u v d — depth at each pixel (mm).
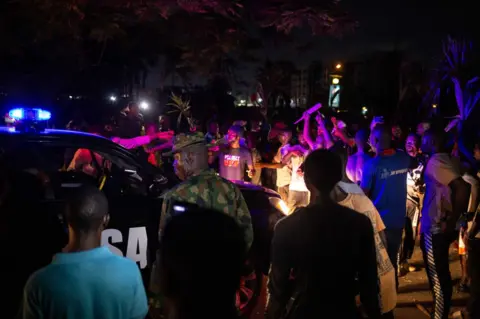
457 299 5305
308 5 8133
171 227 2922
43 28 8352
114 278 2324
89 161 4699
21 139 3867
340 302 2480
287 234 2504
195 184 3246
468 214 4957
